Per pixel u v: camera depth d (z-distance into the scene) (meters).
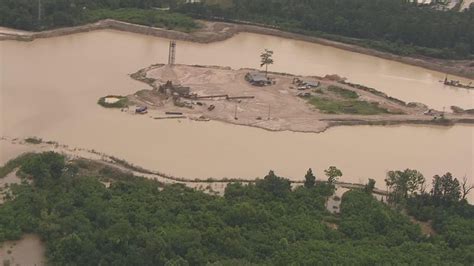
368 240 148.62
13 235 139.75
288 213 160.12
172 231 140.25
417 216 168.12
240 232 145.62
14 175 172.50
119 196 161.38
